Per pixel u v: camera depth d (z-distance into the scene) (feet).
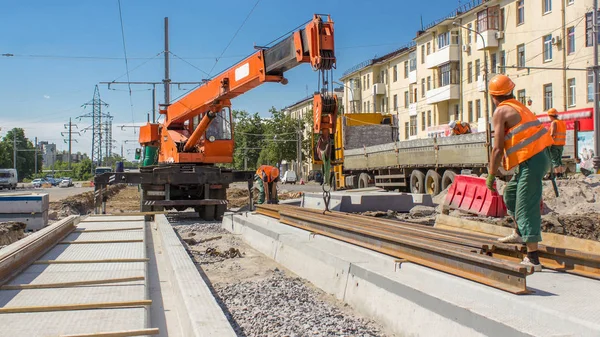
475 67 141.79
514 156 15.62
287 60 35.88
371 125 90.27
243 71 42.14
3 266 19.48
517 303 12.44
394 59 196.03
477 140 55.26
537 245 16.16
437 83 158.51
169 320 17.94
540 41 117.80
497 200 38.88
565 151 72.08
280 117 263.70
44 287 19.12
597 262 15.33
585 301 12.46
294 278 23.99
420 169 69.87
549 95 116.78
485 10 132.16
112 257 25.00
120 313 15.79
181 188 56.49
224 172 55.31
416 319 14.57
